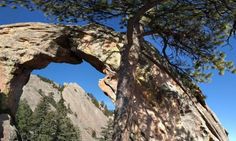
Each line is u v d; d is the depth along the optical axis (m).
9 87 19.70
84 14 15.03
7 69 19.81
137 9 14.10
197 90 19.08
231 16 12.59
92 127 155.12
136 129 17.66
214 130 19.11
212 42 14.02
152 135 17.80
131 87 13.81
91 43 20.14
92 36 20.31
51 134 72.31
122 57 14.63
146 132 17.75
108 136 72.94
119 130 13.04
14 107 20.72
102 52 19.72
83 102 171.38
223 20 13.01
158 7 13.90
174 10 13.41
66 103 161.75
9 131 18.53
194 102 19.06
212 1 12.12
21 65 20.39
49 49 20.45
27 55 20.17
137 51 14.23
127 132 13.12
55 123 74.00
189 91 19.03
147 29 16.06
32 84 156.38
